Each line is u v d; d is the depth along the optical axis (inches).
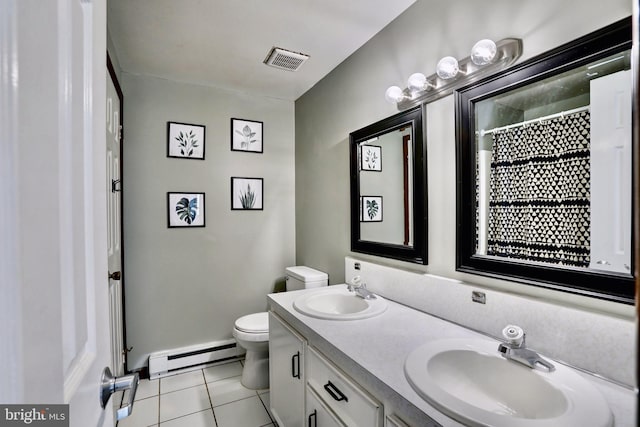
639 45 8.8
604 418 27.1
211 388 88.0
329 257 94.6
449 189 56.6
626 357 33.3
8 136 11.3
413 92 60.6
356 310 66.9
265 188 112.0
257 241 110.6
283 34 74.2
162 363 93.5
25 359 12.0
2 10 11.1
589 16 37.3
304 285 92.2
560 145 40.3
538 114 42.7
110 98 69.4
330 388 45.8
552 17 40.9
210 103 103.0
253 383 87.7
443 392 31.2
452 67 51.0
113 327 71.1
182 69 91.0
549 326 39.8
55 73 15.3
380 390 35.3
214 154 103.7
